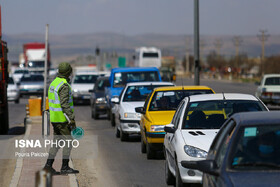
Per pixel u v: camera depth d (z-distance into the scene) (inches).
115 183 768.9
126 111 1213.7
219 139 471.5
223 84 4562.0
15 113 2231.8
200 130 690.8
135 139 1293.1
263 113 462.3
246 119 443.5
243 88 3572.8
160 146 931.3
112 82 1653.5
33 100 1892.2
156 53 5083.7
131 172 850.8
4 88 1418.6
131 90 1300.4
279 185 366.6
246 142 418.6
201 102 735.7
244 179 379.9
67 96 764.6
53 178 761.0
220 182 390.3
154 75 1664.6
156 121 936.3
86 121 1834.4
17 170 831.7
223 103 729.6
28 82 3171.8
